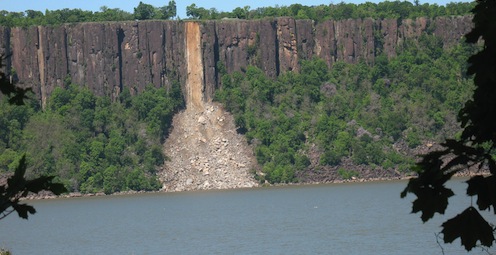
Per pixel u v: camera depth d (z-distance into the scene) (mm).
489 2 15008
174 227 199000
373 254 128000
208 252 142625
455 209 177250
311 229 174000
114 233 191000
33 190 17141
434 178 15703
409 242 138875
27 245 172125
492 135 15312
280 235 164625
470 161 15641
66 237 186750
